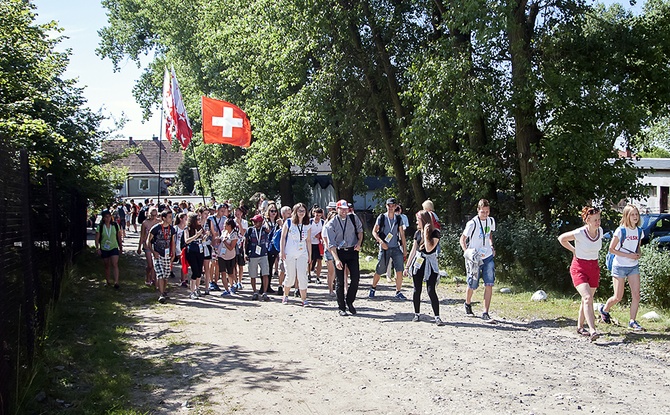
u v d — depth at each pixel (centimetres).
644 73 1848
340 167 2666
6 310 599
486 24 1505
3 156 605
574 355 820
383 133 2344
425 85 1705
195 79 3900
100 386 698
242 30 2591
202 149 4241
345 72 2178
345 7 2102
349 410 618
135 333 1002
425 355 831
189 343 926
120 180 2759
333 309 1229
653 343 873
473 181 1838
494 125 1912
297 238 1288
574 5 1811
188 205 2569
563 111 1630
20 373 684
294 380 725
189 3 3922
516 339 922
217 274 1526
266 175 3064
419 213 1073
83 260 2028
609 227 1784
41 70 1425
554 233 1485
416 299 1072
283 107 2388
